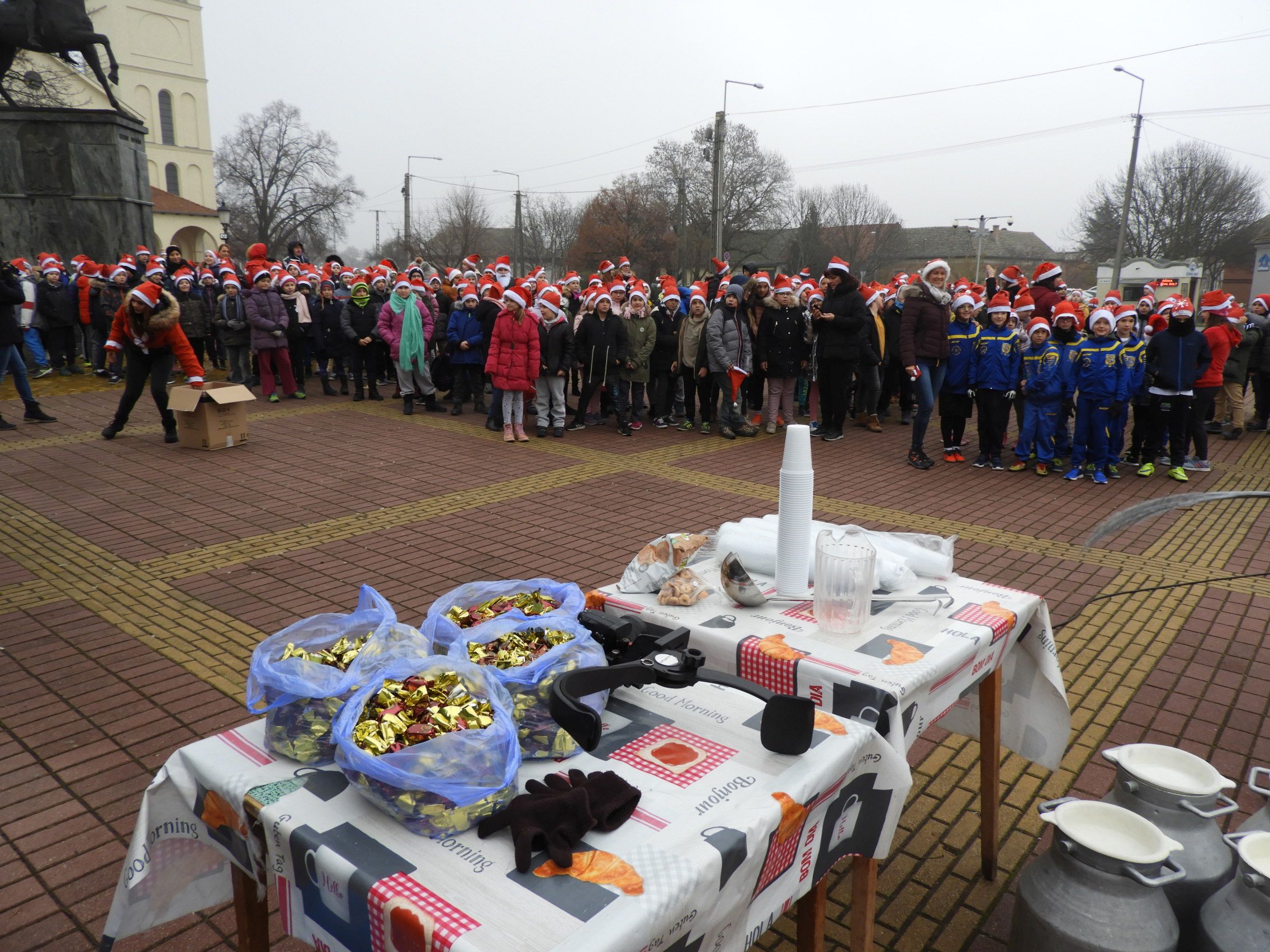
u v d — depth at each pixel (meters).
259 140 57.78
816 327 10.09
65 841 2.88
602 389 11.06
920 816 3.06
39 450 8.98
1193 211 48.66
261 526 6.51
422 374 11.38
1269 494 1.68
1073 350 8.19
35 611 4.87
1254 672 4.21
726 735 1.76
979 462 8.89
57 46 18.14
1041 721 2.71
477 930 1.20
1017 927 1.91
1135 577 5.60
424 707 1.52
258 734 1.75
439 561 5.76
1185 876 1.75
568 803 1.41
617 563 5.75
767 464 8.85
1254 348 10.90
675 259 56.25
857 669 2.04
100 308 13.77
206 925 2.53
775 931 2.50
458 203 64.50
